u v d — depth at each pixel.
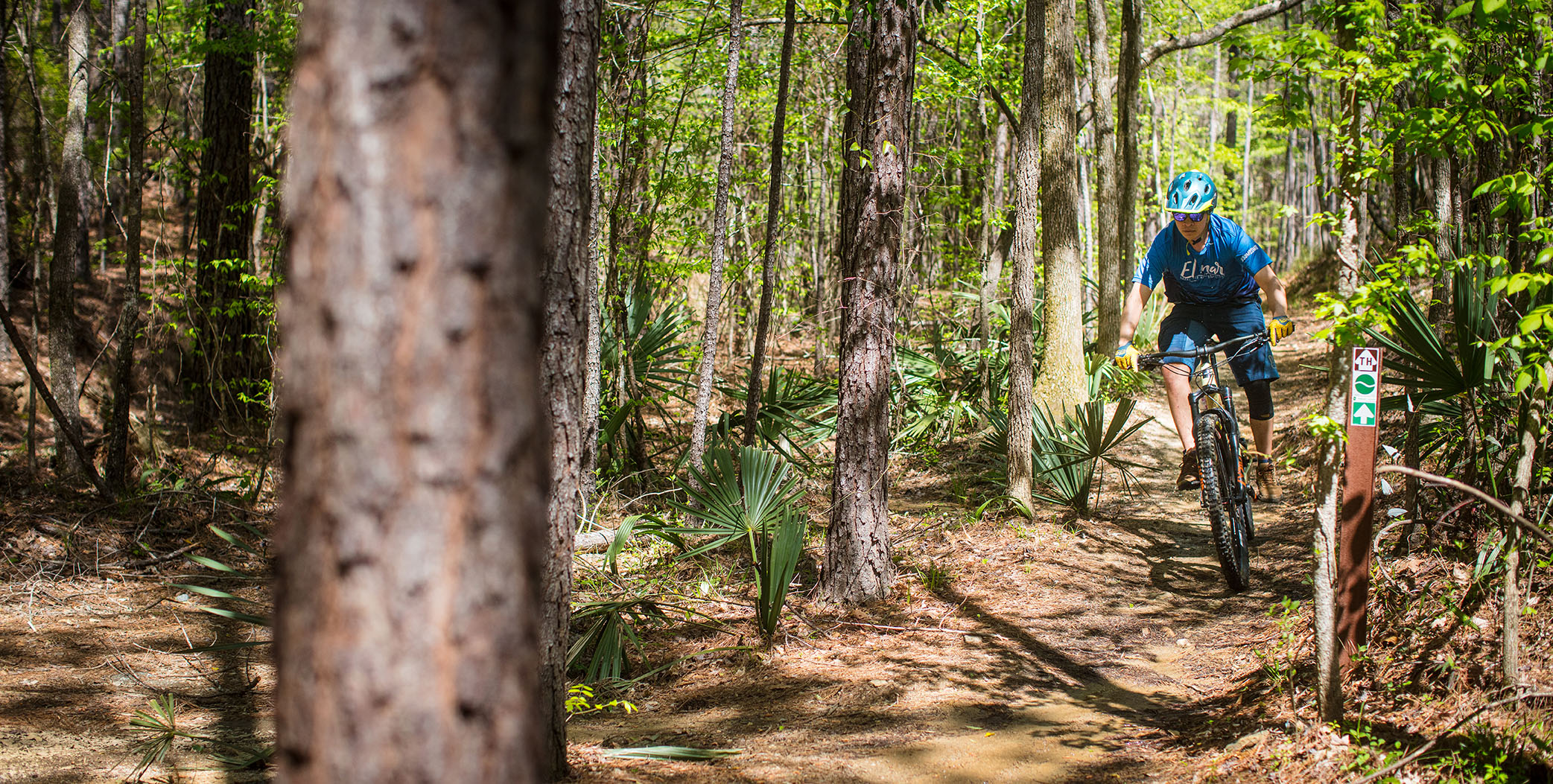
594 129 4.02
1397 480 5.40
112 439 8.45
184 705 4.88
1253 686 4.00
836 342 14.20
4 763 3.90
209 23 10.48
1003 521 7.13
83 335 12.46
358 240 1.22
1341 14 3.25
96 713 4.71
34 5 10.82
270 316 9.68
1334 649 3.20
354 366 1.23
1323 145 22.62
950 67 11.41
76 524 7.74
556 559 3.47
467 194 1.23
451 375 1.23
